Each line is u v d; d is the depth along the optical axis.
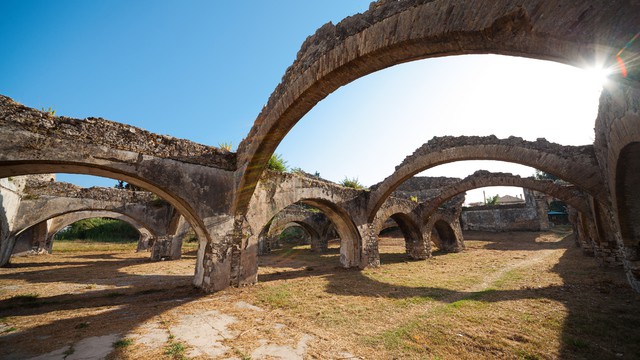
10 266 13.52
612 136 5.29
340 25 5.20
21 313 6.03
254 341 4.40
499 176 14.62
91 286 9.19
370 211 13.56
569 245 19.80
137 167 7.21
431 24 3.56
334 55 5.14
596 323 5.00
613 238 10.75
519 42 2.86
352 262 13.27
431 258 16.73
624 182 6.25
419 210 17.25
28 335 4.61
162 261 17.05
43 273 11.75
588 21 2.25
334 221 13.49
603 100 5.11
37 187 14.70
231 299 7.19
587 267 11.10
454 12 3.30
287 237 33.25
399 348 4.14
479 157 10.80
